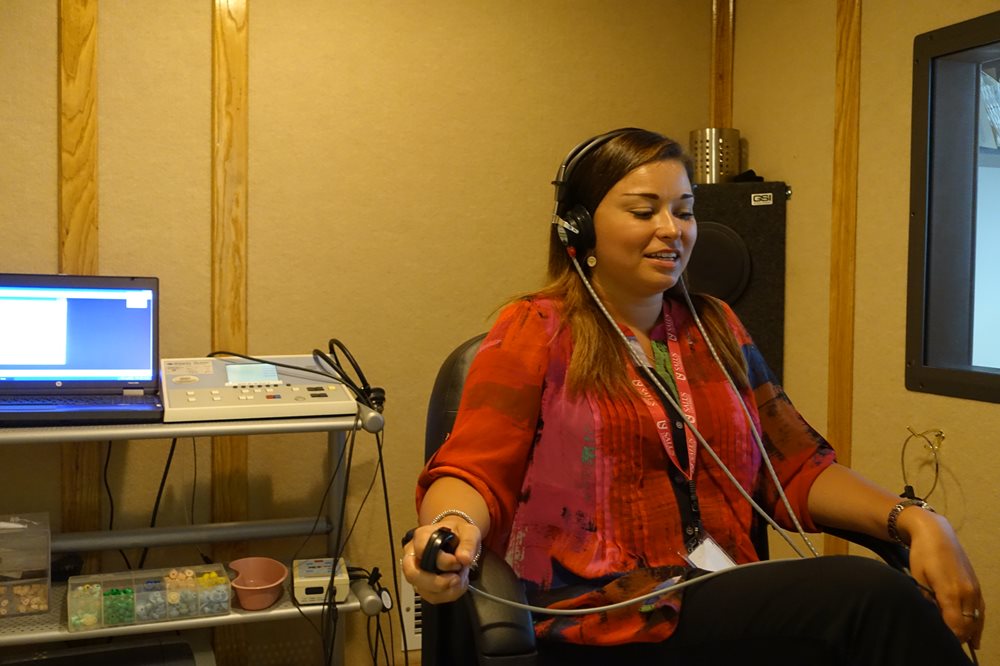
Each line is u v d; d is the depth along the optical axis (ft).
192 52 7.82
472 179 8.67
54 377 6.98
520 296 4.79
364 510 8.42
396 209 8.44
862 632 3.49
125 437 6.16
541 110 8.88
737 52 9.37
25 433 6.00
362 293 8.37
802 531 4.72
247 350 8.07
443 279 8.61
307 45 8.13
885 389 7.52
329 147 8.22
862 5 7.73
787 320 8.63
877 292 7.59
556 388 4.40
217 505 8.02
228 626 8.11
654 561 4.20
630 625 3.72
